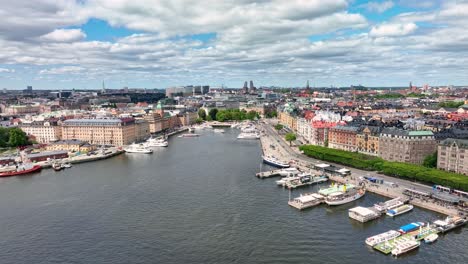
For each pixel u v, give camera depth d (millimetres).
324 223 190750
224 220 194875
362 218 190750
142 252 160125
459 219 182500
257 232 179500
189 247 164250
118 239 173000
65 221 196000
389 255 155875
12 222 195750
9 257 158000
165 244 167375
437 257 153875
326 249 161500
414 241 162750
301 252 158750
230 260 152500
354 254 156875
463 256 154250
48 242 171375
